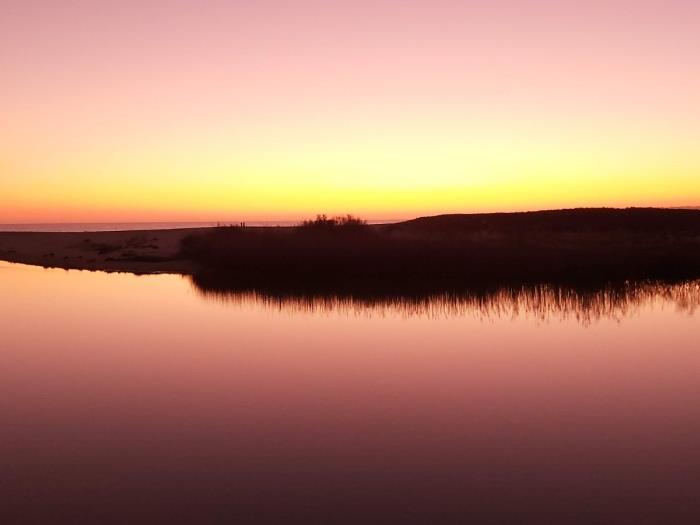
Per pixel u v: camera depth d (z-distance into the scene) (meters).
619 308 20.16
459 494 7.54
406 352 14.66
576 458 8.52
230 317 19.56
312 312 20.34
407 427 9.78
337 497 7.50
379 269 29.12
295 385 12.09
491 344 15.38
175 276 32.12
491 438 9.29
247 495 7.58
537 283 25.58
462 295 23.09
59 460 8.65
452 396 11.31
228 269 32.50
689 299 21.73
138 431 9.72
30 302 22.92
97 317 19.67
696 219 57.59
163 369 13.35
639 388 11.69
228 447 9.04
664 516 6.97
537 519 6.95
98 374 12.98
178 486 7.82
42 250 51.22
